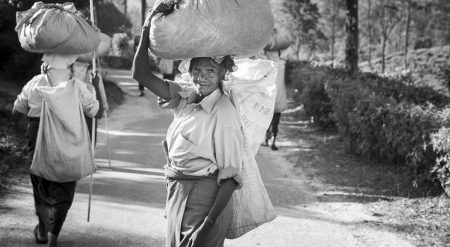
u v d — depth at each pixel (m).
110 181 7.32
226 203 3.11
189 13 2.90
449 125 6.95
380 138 8.27
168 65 16.22
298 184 7.70
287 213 6.37
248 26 2.96
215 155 3.15
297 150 9.97
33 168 4.74
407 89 11.91
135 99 16.88
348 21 14.46
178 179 3.21
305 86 13.30
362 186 7.44
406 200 6.76
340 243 5.44
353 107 9.24
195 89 3.21
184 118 3.17
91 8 5.01
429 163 6.80
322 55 37.44
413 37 36.66
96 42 4.99
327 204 6.75
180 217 3.15
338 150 9.66
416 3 33.16
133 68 3.19
